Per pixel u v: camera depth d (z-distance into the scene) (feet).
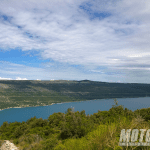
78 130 28.04
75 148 18.90
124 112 27.73
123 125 15.97
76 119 32.27
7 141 35.91
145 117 24.63
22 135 41.68
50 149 24.43
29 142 34.27
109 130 15.35
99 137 15.89
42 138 36.65
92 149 15.71
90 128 28.55
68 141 24.18
